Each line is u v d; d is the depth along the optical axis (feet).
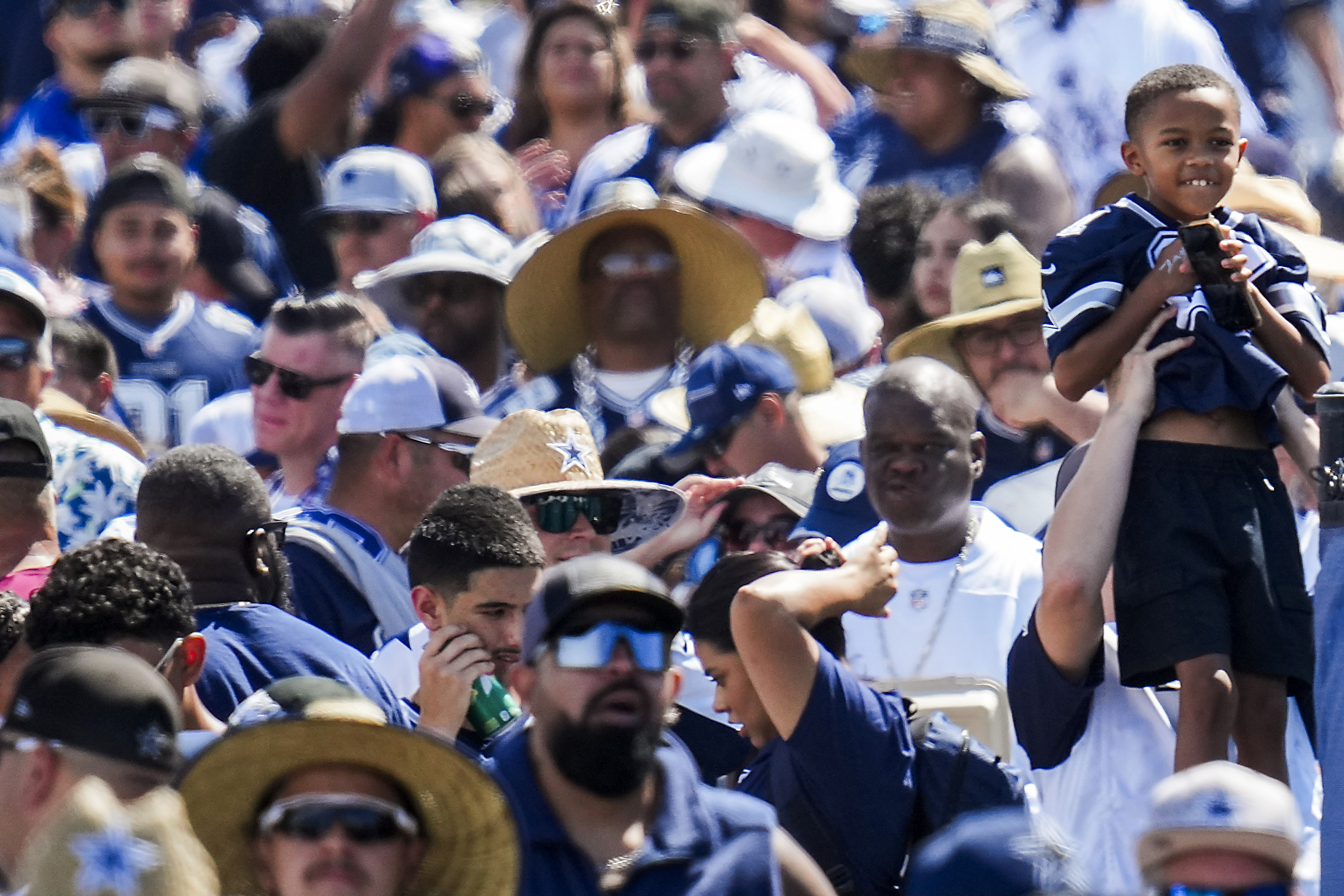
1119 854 61.62
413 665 66.13
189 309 94.32
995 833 43.01
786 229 96.02
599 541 71.51
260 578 62.64
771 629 54.65
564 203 106.01
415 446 74.69
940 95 101.76
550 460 72.84
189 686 55.62
